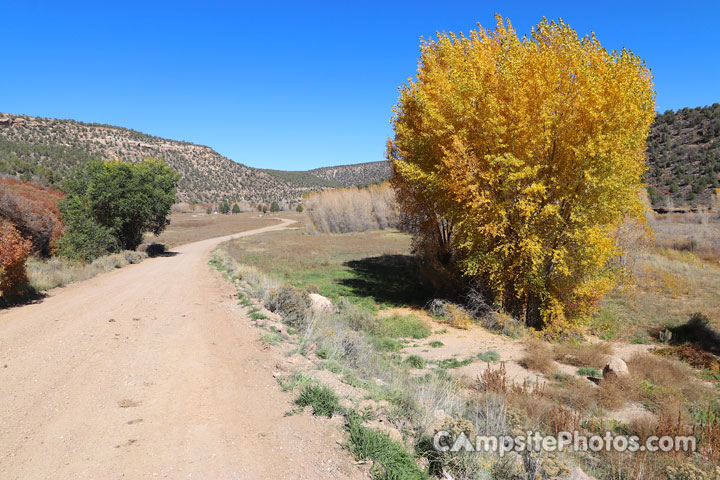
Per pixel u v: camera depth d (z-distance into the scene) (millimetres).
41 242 24500
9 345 8281
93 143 164625
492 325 15086
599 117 13156
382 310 17703
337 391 5922
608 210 14000
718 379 9812
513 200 14695
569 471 4051
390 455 4219
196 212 146500
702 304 17578
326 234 68188
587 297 14875
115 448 4289
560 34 14141
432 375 8734
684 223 44219
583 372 10141
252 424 4918
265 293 14383
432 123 16250
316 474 3873
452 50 17297
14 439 4453
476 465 4164
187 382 6348
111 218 31719
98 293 15680
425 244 21797
